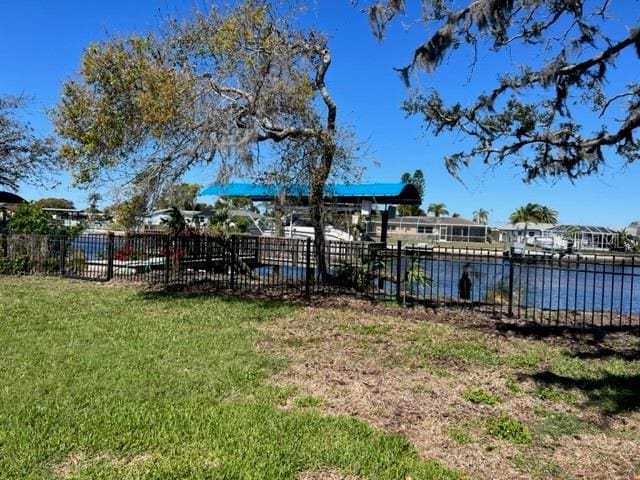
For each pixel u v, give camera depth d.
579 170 9.26
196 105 11.02
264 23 11.33
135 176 11.76
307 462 3.75
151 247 15.17
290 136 11.99
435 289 14.34
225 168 10.96
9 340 7.01
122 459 3.69
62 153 11.52
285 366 6.17
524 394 5.42
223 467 3.60
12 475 3.41
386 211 21.58
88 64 10.99
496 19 6.71
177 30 11.41
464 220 87.69
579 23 8.04
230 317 9.12
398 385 5.61
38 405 4.60
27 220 17.38
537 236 80.75
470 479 3.62
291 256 14.95
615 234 73.69
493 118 9.38
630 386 5.71
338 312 9.88
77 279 14.34
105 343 6.97
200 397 4.98
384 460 3.81
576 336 8.28
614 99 8.71
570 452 4.08
